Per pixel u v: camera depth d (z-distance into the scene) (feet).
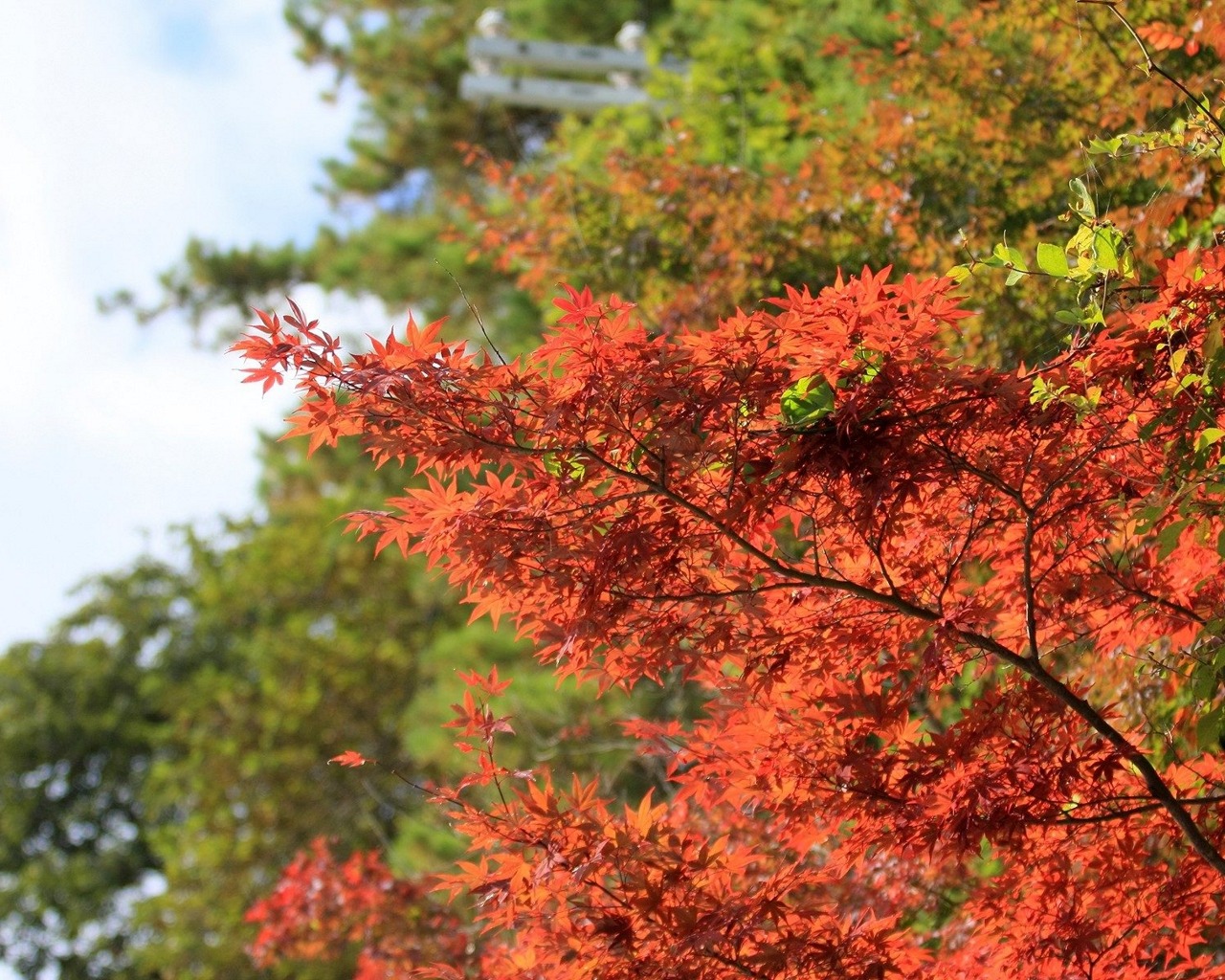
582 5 64.18
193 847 61.26
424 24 74.13
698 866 13.47
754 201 29.96
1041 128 25.90
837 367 12.10
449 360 12.30
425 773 58.39
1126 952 15.26
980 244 24.68
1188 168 19.76
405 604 69.87
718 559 13.28
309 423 12.53
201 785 63.41
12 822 86.28
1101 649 16.47
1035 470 13.56
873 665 14.70
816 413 12.39
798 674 14.28
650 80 39.42
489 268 58.65
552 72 50.19
